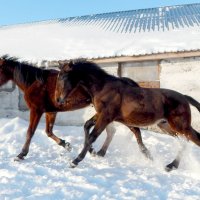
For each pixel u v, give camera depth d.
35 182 5.30
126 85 6.50
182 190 5.05
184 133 6.30
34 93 7.23
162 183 5.42
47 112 7.49
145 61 11.10
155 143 8.98
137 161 6.97
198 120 10.30
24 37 15.68
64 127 11.29
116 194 4.77
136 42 12.00
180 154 6.35
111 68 11.41
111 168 6.19
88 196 4.70
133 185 5.20
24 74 7.36
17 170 5.97
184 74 10.66
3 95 12.61
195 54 10.29
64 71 6.43
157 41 11.62
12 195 4.64
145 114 6.25
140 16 16.23
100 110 6.40
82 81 6.62
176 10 16.41
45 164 6.44
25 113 12.30
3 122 11.17
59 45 13.47
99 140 9.20
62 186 5.06
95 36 13.88
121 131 10.21
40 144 8.59
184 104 6.32
